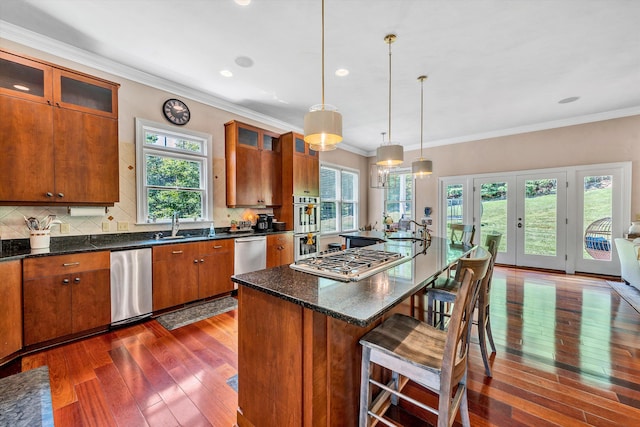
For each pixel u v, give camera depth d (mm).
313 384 1159
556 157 4949
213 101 3941
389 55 2840
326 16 2258
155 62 3002
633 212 4359
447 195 6156
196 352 2205
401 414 1593
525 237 5266
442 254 2238
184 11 2209
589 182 4688
